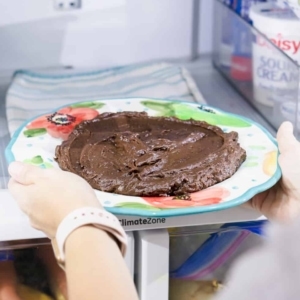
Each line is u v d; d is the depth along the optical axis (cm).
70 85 119
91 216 60
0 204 79
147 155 78
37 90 116
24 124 87
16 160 76
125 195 71
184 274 86
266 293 41
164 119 89
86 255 57
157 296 81
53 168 71
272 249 42
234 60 122
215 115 92
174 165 76
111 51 131
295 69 100
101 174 74
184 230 81
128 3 127
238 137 85
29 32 125
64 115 90
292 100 103
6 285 83
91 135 84
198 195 71
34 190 66
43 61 129
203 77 128
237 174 76
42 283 83
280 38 104
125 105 95
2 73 127
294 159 78
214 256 85
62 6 124
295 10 98
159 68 125
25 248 81
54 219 63
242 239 83
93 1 125
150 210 67
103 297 55
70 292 56
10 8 123
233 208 79
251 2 116
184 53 135
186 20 132
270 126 107
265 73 109
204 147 81
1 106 112
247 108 114
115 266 57
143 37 131
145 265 79
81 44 129
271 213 80
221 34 128
